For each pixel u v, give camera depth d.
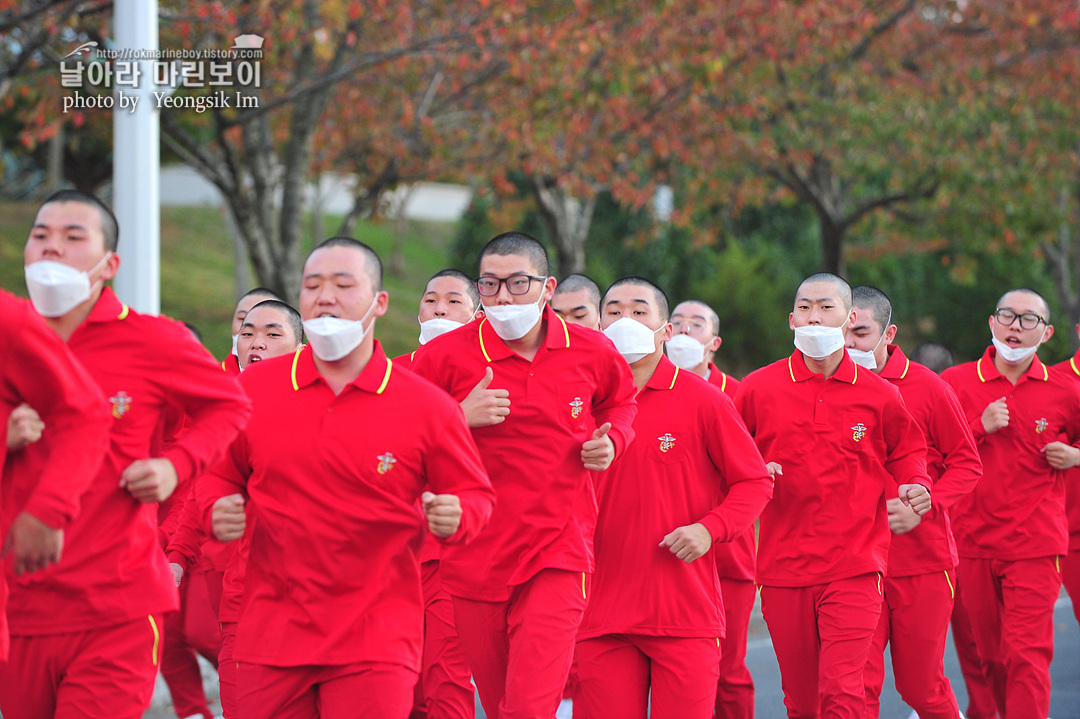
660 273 32.53
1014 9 22.05
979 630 8.94
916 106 20.94
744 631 8.19
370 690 4.94
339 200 45.25
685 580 6.46
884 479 7.51
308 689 5.03
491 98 18.36
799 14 18.53
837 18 19.47
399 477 5.04
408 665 5.07
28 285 4.73
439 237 46.56
